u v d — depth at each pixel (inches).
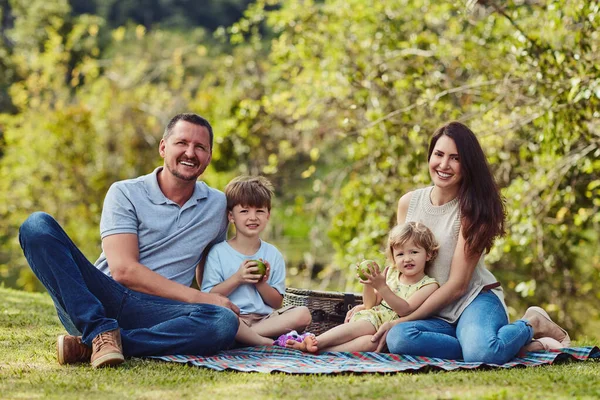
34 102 695.1
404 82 360.8
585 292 439.5
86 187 657.0
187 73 816.3
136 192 180.4
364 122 390.9
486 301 177.8
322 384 141.4
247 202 191.8
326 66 405.1
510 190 344.8
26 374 149.3
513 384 141.2
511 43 304.2
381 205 402.6
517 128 321.1
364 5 407.2
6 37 932.0
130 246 176.4
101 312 160.1
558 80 292.5
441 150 183.5
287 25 430.6
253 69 528.1
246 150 473.4
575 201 374.0
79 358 160.4
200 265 196.2
